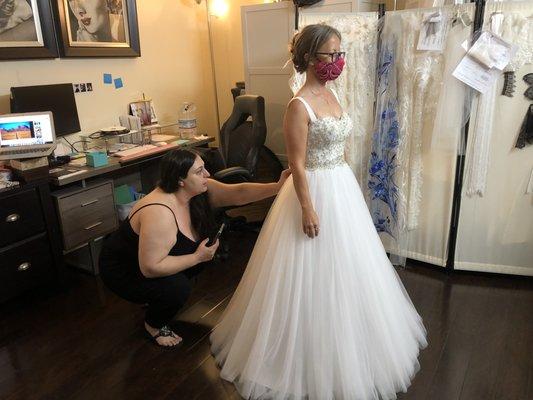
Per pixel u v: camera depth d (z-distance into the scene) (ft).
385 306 5.84
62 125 9.29
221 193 7.16
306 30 5.24
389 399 5.61
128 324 7.51
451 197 8.32
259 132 9.45
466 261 8.66
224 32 13.41
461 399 5.64
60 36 9.37
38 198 7.84
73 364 6.55
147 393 5.94
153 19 11.74
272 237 5.83
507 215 8.07
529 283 8.38
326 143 5.43
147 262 6.08
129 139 10.66
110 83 10.80
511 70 7.21
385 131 8.55
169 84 12.56
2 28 8.30
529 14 6.88
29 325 7.54
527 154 7.59
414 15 7.67
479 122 7.64
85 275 9.30
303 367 5.52
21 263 7.77
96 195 8.77
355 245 5.61
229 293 8.36
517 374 6.04
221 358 6.42
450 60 7.50
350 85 8.46
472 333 6.93
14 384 6.17
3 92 8.62
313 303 5.44
